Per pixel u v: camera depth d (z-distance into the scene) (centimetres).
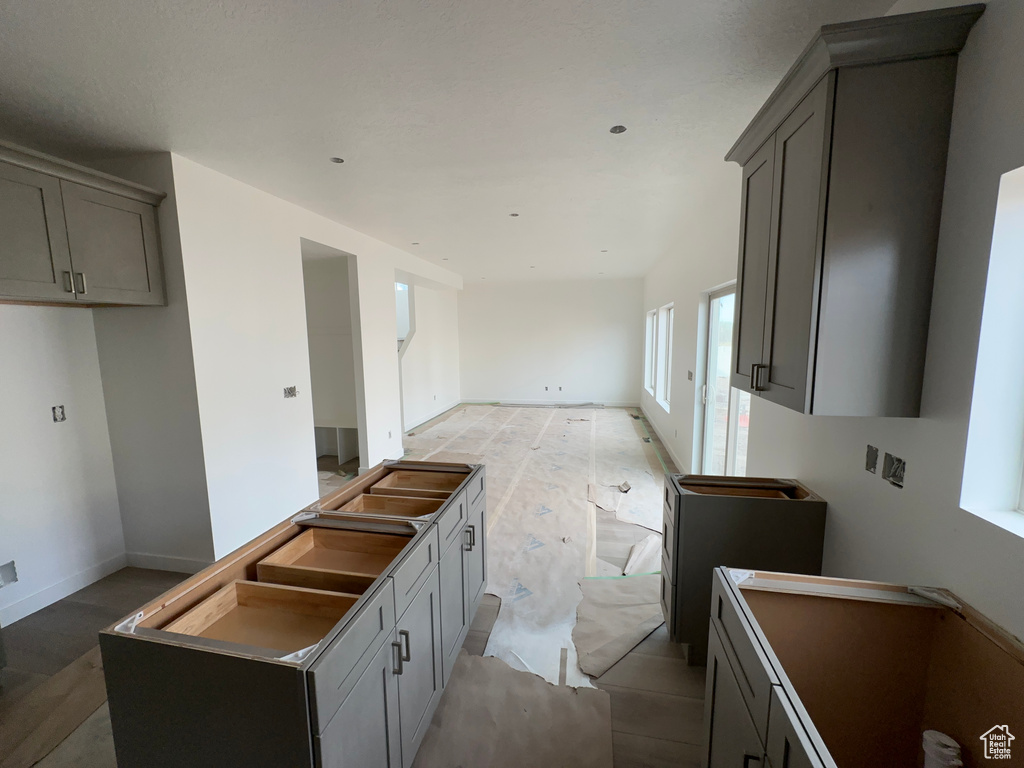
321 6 134
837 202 122
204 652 94
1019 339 106
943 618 116
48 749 160
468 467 229
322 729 92
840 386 128
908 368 126
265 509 316
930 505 124
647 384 800
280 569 141
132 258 233
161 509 276
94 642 216
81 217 208
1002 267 105
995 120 103
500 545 318
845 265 124
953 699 112
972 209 110
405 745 137
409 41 152
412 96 188
